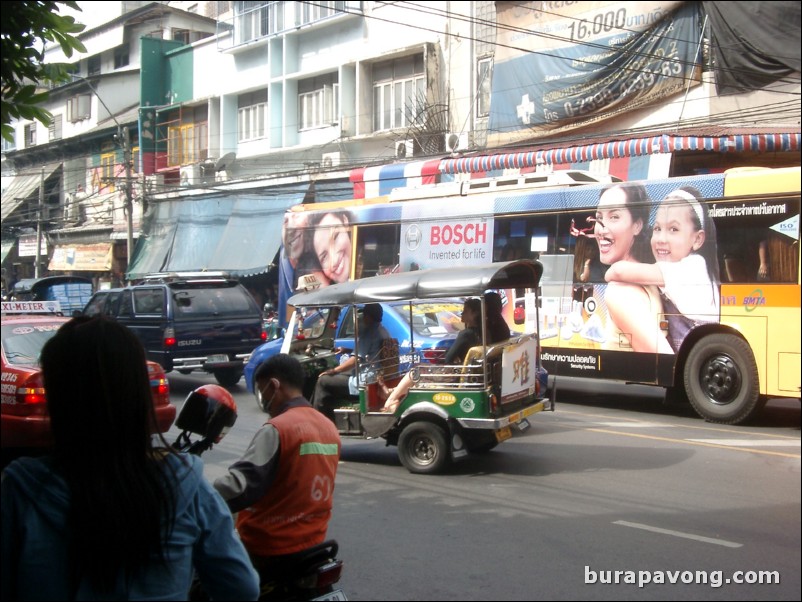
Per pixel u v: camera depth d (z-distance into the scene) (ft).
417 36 73.77
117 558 6.24
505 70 61.93
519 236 42.63
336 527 21.40
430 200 46.65
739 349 35.01
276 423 11.48
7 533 6.24
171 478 6.72
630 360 38.47
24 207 112.98
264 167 89.30
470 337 27.25
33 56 11.51
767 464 27.55
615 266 38.99
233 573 7.05
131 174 97.40
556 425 35.76
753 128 48.01
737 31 48.03
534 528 20.94
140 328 47.85
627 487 24.73
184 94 100.89
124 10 113.80
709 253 35.96
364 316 29.63
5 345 28.78
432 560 18.75
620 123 55.83
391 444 28.99
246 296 49.60
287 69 86.48
